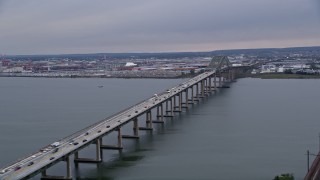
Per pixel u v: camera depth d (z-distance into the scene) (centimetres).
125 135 18275
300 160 14175
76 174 13175
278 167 13462
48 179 12675
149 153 15512
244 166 13638
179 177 12706
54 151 12862
